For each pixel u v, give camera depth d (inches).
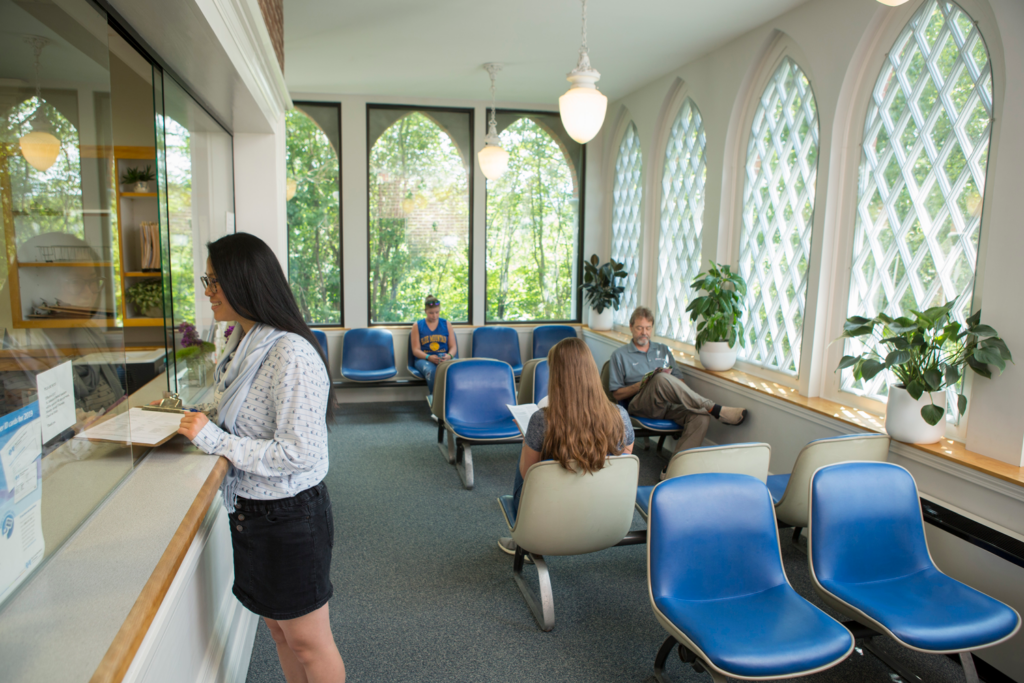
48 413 46.1
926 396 108.7
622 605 106.7
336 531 134.9
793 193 155.6
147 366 83.0
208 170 122.2
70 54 56.6
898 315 125.9
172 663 56.2
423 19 157.8
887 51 127.6
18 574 41.2
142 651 46.0
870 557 84.5
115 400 59.6
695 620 72.0
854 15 130.6
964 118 110.8
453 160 256.7
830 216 141.2
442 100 248.5
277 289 61.1
